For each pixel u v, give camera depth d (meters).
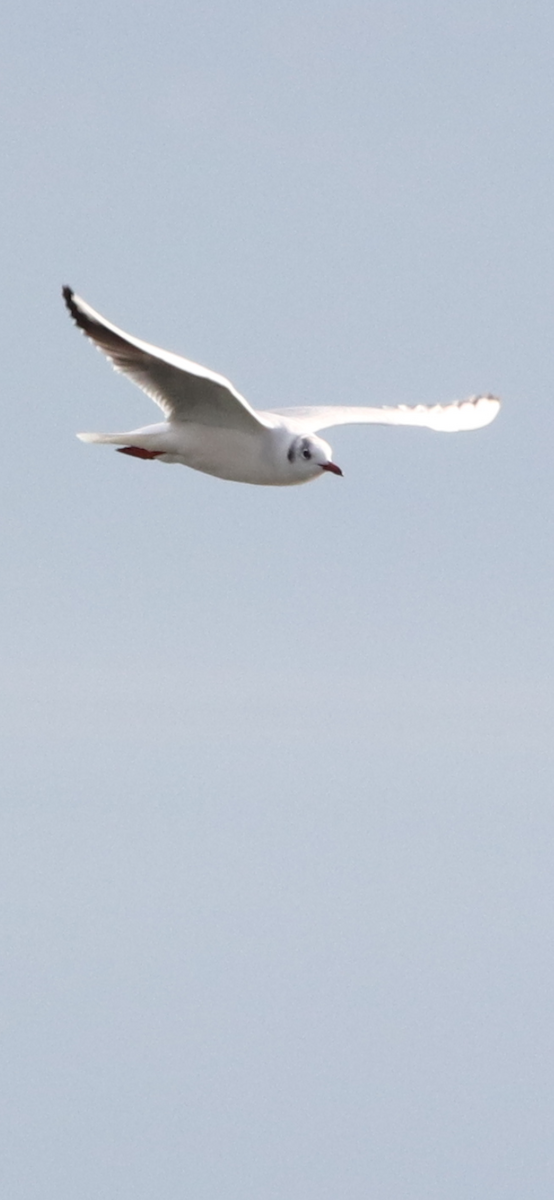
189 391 14.02
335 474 14.56
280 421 15.02
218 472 14.80
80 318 12.55
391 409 17.33
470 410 17.55
